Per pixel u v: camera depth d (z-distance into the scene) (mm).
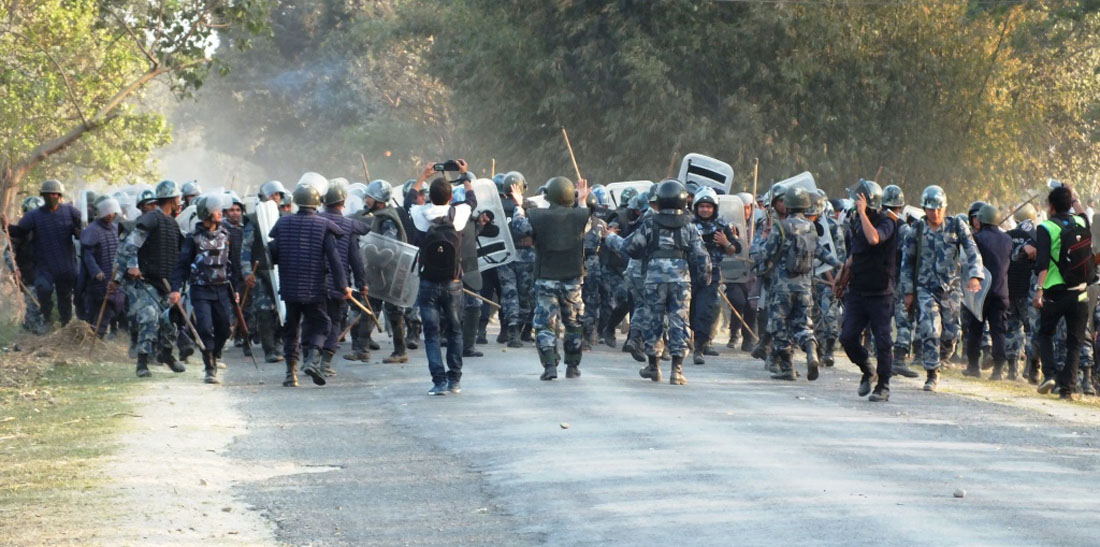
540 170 77062
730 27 70125
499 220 30625
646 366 27609
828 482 15539
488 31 76562
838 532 13031
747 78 71875
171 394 23953
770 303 26438
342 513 14500
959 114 73125
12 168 45094
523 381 25391
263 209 29156
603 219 33719
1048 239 24453
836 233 30219
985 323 30219
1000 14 68250
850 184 73312
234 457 17781
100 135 68250
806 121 72375
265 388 25000
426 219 23797
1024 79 74875
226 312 25953
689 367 29109
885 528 13211
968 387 26219
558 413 21078
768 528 13227
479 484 15930
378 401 23062
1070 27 70188
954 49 71938
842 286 23875
